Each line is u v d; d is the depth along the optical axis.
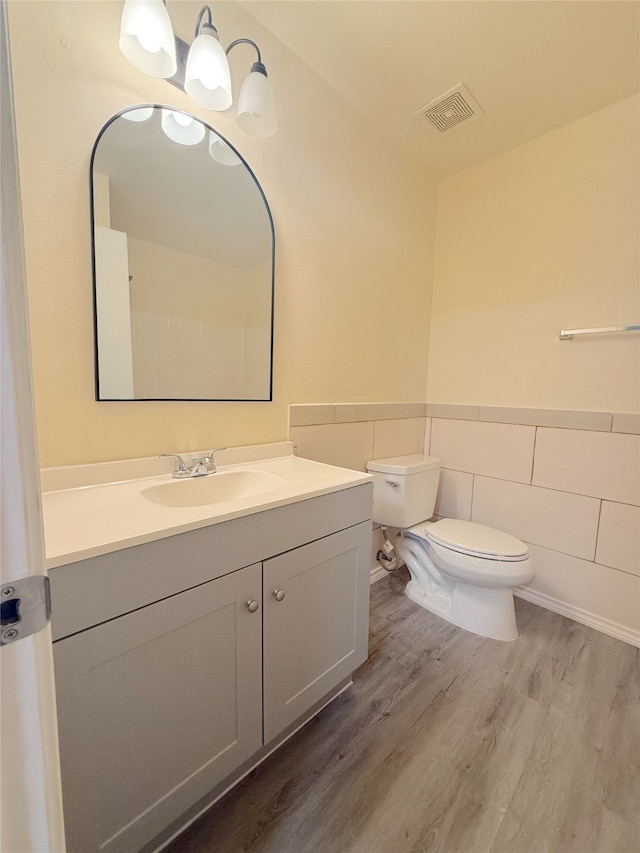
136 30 0.83
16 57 0.82
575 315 1.64
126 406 1.07
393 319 1.92
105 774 0.67
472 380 2.01
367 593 1.22
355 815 0.87
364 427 1.81
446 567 1.58
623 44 1.24
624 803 0.90
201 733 0.81
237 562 0.84
